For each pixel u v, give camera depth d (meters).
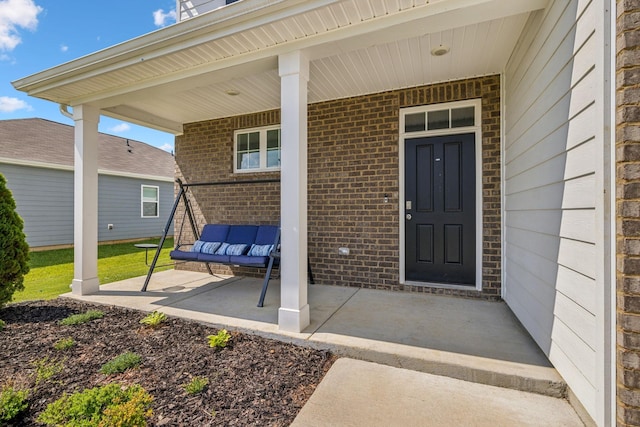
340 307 3.26
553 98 1.99
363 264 4.08
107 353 2.33
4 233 3.11
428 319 2.88
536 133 2.32
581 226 1.64
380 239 4.00
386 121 3.96
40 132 10.76
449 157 3.72
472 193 3.62
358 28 2.37
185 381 1.96
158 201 12.23
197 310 3.22
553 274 2.01
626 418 1.30
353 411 1.69
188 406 1.71
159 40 2.70
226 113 4.94
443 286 3.70
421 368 2.11
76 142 3.85
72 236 9.47
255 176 4.88
